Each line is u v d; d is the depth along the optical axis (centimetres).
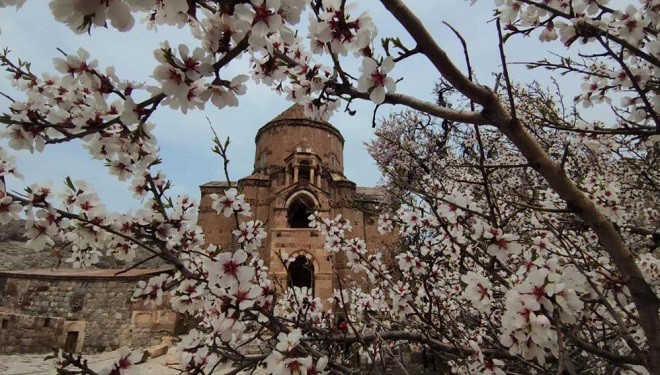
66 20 107
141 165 278
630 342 215
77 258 343
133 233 321
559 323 187
